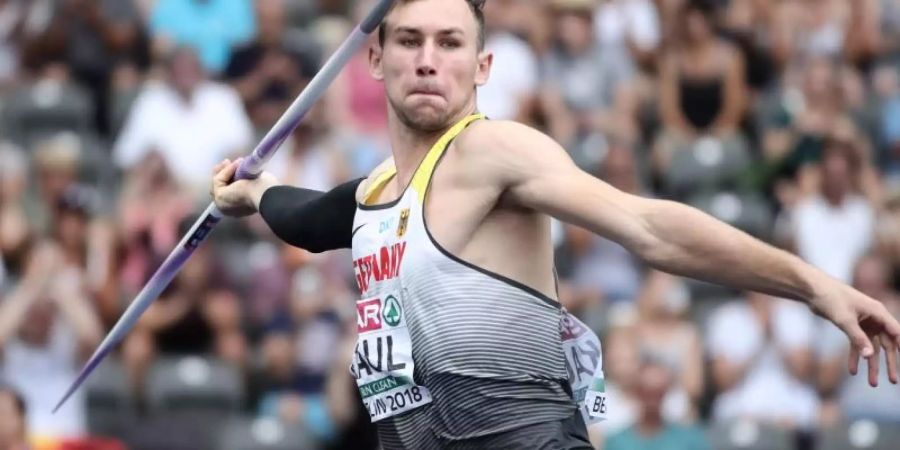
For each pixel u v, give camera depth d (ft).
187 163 137.18
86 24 149.07
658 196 141.28
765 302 119.55
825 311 42.14
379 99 144.25
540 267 45.96
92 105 146.92
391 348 45.98
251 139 142.61
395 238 46.06
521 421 44.96
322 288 118.83
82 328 113.91
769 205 139.33
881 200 135.95
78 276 117.60
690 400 113.60
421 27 46.34
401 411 46.29
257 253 123.75
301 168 132.16
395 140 47.67
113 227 123.13
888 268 131.54
